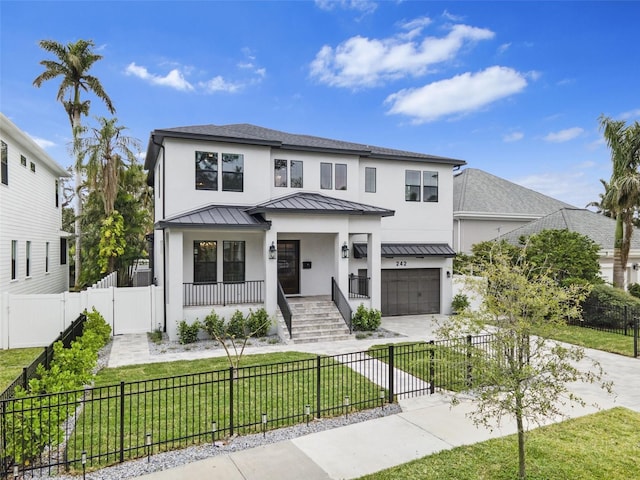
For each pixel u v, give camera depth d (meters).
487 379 4.91
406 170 18.34
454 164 19.06
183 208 14.38
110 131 19.70
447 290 18.53
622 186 17.11
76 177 26.41
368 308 15.34
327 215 14.55
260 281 14.87
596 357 11.23
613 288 15.80
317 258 17.03
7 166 14.34
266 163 15.52
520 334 4.81
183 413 6.96
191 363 10.34
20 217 15.78
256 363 10.32
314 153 16.52
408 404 7.54
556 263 16.69
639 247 22.19
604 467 5.21
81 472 5.09
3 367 10.16
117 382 8.76
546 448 5.75
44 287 19.42
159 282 17.78
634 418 6.89
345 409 7.24
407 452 5.67
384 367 10.05
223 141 14.73
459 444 5.91
